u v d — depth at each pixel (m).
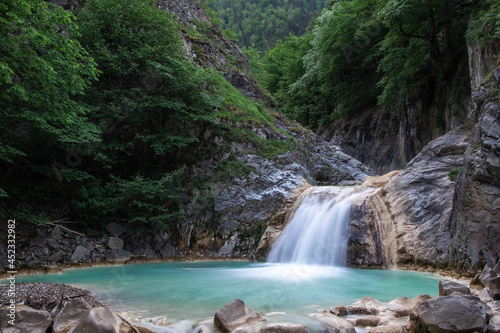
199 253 13.79
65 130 11.78
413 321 4.52
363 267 10.45
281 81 43.50
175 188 14.25
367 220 11.18
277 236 13.34
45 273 10.08
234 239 14.11
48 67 9.73
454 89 20.03
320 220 12.35
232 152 16.17
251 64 45.22
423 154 11.77
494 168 8.10
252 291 7.24
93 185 13.88
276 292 7.13
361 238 10.86
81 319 4.22
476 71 13.88
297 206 14.04
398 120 28.22
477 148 8.75
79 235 12.62
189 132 16.08
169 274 9.76
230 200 14.75
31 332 4.35
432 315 4.26
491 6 13.93
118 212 13.89
